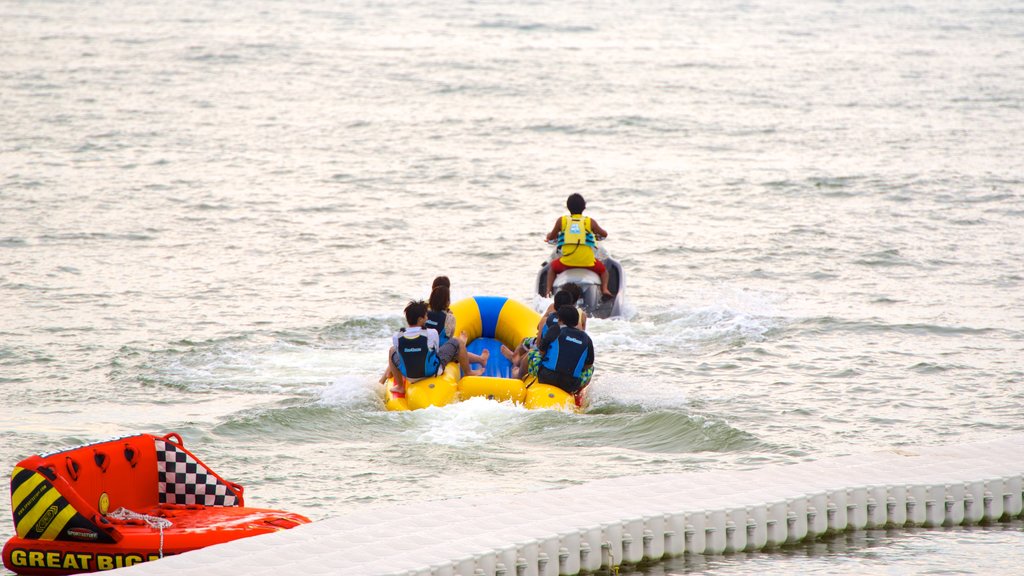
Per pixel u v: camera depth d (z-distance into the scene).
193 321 58.00
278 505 34.25
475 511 31.28
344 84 183.00
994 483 33.94
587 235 59.84
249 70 198.88
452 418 42.34
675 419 42.09
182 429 41.25
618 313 60.09
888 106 167.50
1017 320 59.28
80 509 28.69
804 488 33.12
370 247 77.25
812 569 30.12
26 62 198.12
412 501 34.59
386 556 27.70
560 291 45.38
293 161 113.12
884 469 35.09
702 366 50.94
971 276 70.19
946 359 51.62
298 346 53.94
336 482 36.28
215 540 29.30
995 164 115.81
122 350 52.41
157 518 30.53
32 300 61.50
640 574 29.97
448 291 45.78
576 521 30.23
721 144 131.25
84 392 46.34
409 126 140.62
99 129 130.62
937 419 43.28
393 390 44.81
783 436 41.22
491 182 104.38
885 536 32.75
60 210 86.69
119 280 66.50
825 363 51.25
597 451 39.47
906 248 78.12
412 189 100.19
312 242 78.25
